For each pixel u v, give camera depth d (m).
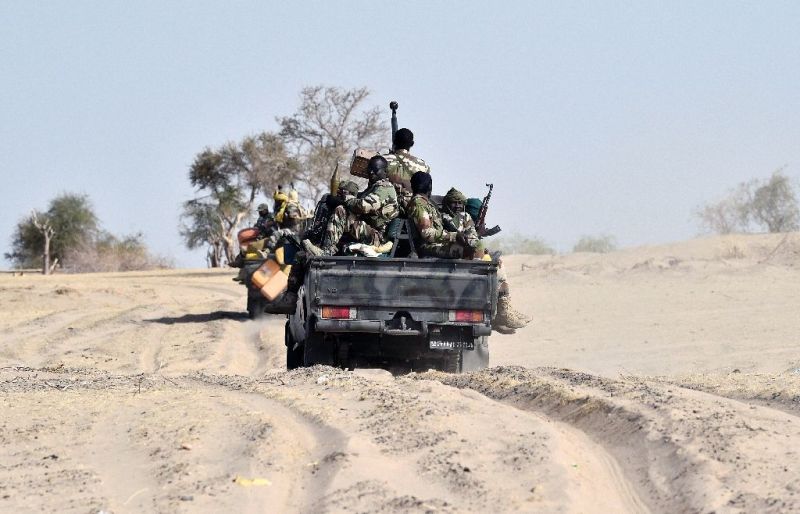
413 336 45.62
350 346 45.81
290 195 87.06
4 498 21.06
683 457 23.00
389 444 24.72
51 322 93.06
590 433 27.31
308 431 27.16
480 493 20.47
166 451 24.97
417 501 19.73
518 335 71.25
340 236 46.22
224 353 65.75
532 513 19.31
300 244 47.75
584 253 140.75
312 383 36.88
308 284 43.75
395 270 44.00
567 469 22.14
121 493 21.44
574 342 66.50
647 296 92.50
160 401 33.38
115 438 27.03
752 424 25.77
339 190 47.78
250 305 88.94
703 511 19.45
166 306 113.19
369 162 47.12
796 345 61.16
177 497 20.72
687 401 28.92
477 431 25.78
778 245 121.31
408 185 48.59
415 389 33.28
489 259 48.16
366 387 34.16
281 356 63.66
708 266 111.00
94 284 156.75
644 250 131.62
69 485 22.02
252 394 34.97
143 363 61.69
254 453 24.17
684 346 62.75
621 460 24.12
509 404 32.56
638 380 36.91
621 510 20.17
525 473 21.97
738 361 55.22
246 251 89.44
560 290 99.62
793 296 88.75
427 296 44.06
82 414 30.78
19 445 26.44
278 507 20.33
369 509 19.47
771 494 19.92
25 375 44.59
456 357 47.19
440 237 46.16
